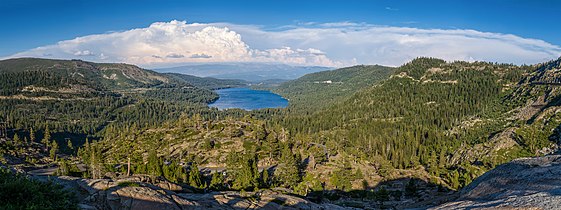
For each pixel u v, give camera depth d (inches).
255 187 2728.8
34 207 741.3
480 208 1070.4
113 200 1063.6
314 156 4328.3
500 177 1427.2
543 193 1043.9
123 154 5182.1
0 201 757.3
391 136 6712.6
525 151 4323.3
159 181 1555.1
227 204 1307.8
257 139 5423.2
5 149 5374.0
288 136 5816.9
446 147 5866.1
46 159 5531.5
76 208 885.8
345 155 4436.5
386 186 3348.9
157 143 5580.7
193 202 1207.6
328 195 2893.7
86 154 4554.6
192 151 5128.0
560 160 1417.3
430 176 3713.1
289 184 3078.2
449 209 1225.4
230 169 3432.6
